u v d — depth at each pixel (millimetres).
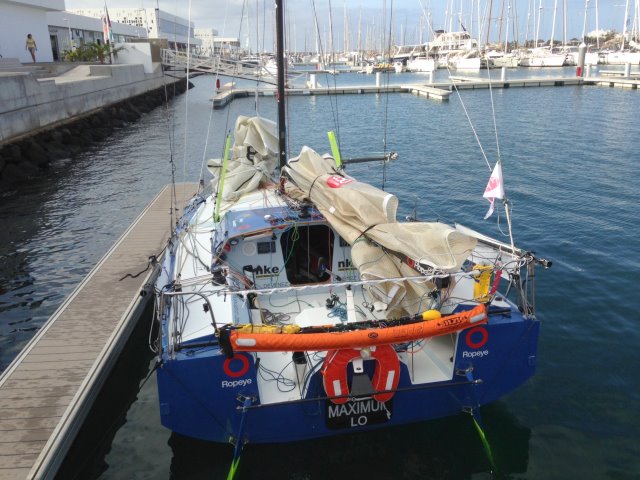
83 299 8359
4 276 10594
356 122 31734
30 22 38438
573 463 5191
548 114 32875
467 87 50469
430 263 4566
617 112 32812
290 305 6188
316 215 6258
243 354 4457
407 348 5297
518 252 5289
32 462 4941
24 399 5859
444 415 5086
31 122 21984
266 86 54250
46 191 17297
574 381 6516
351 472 5059
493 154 21141
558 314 8141
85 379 6223
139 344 8125
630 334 7559
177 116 37469
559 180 16641
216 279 5383
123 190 17375
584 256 10414
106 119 31188
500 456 5242
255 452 5258
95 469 5426
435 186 16516
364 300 6039
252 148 8289
